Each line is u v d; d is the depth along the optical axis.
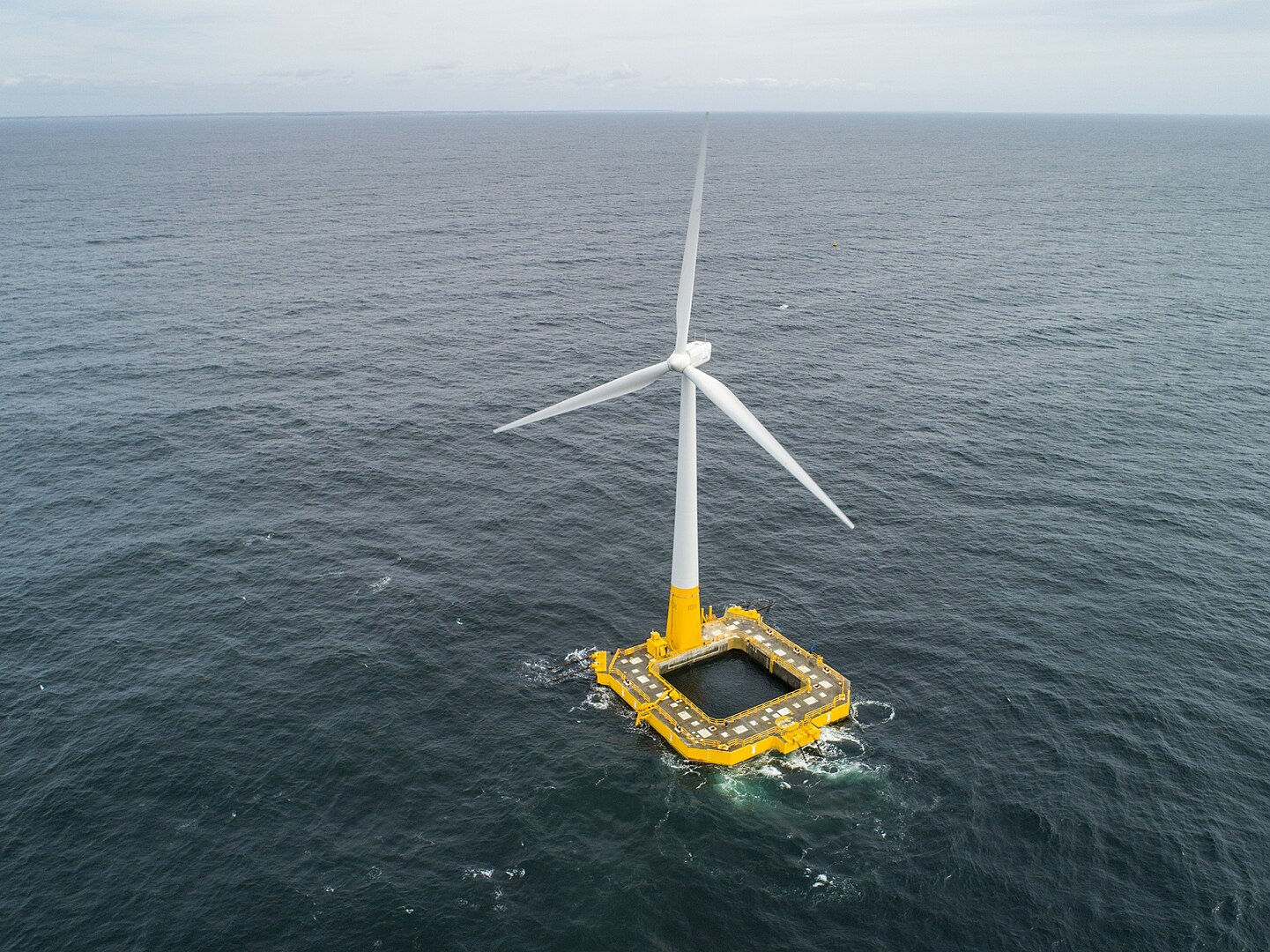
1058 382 154.00
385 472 122.25
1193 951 57.84
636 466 125.56
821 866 64.62
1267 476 119.44
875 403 145.88
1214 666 83.81
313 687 81.56
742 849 66.00
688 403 75.50
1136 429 134.38
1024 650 86.50
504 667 84.94
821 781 71.88
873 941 59.19
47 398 142.25
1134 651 85.88
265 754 73.81
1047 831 66.88
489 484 119.81
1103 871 63.62
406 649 87.00
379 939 58.78
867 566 101.06
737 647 87.25
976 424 137.12
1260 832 66.38
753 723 76.00
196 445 128.00
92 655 85.00
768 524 110.44
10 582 95.62
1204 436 131.75
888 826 67.81
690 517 79.38
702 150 65.31
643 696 78.88
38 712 77.69
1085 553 102.25
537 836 66.81
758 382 155.00
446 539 106.50
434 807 69.19
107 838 65.69
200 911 60.38
